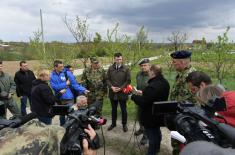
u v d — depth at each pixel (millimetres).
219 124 1420
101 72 7879
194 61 14758
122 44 13227
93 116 1959
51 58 16281
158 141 5152
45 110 5656
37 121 1518
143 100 4906
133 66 12844
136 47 13180
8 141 1326
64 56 16391
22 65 9508
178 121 1581
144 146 6496
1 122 1613
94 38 15148
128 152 6188
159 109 1766
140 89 6969
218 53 13234
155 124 4969
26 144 1306
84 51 15172
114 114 7746
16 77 9523
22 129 1408
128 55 12891
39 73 5789
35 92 5691
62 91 7098
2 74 8180
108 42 13430
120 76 7516
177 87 4191
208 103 1685
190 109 1632
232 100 2361
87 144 1757
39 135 1363
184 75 4109
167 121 1774
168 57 17766
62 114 2006
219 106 1641
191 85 3412
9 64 34750
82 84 7875
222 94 2326
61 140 1436
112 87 7496
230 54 13258
